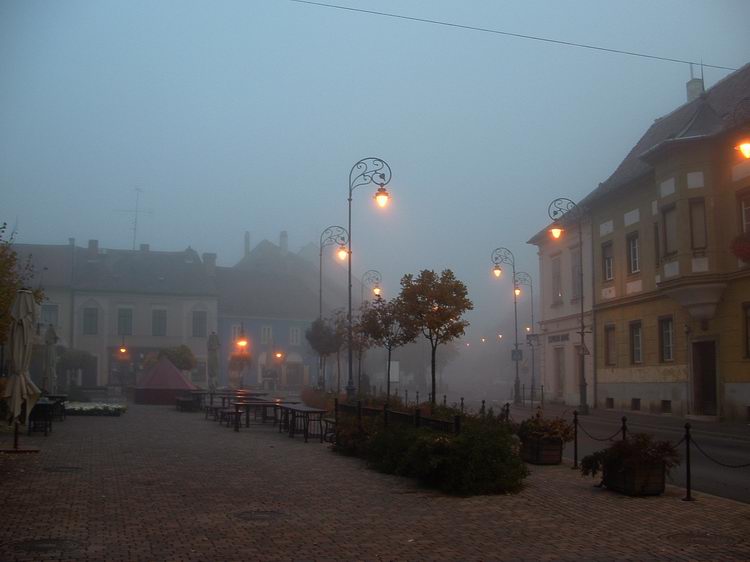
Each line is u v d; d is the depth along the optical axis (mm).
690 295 27328
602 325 37344
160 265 72625
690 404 28969
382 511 10195
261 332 76438
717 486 12656
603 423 27766
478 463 11594
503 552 7969
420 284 21859
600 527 9219
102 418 28047
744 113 26172
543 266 45812
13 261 22000
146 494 11250
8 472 13242
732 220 26484
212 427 24812
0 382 19406
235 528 8992
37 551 7711
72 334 67062
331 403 28891
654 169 30766
